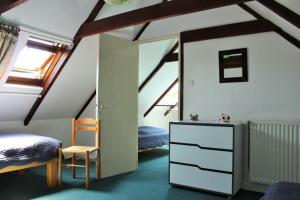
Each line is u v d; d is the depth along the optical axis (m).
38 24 3.20
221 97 3.50
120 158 3.94
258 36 3.24
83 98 4.86
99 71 3.65
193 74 3.72
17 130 4.32
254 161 3.15
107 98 3.75
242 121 3.33
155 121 7.02
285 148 2.95
